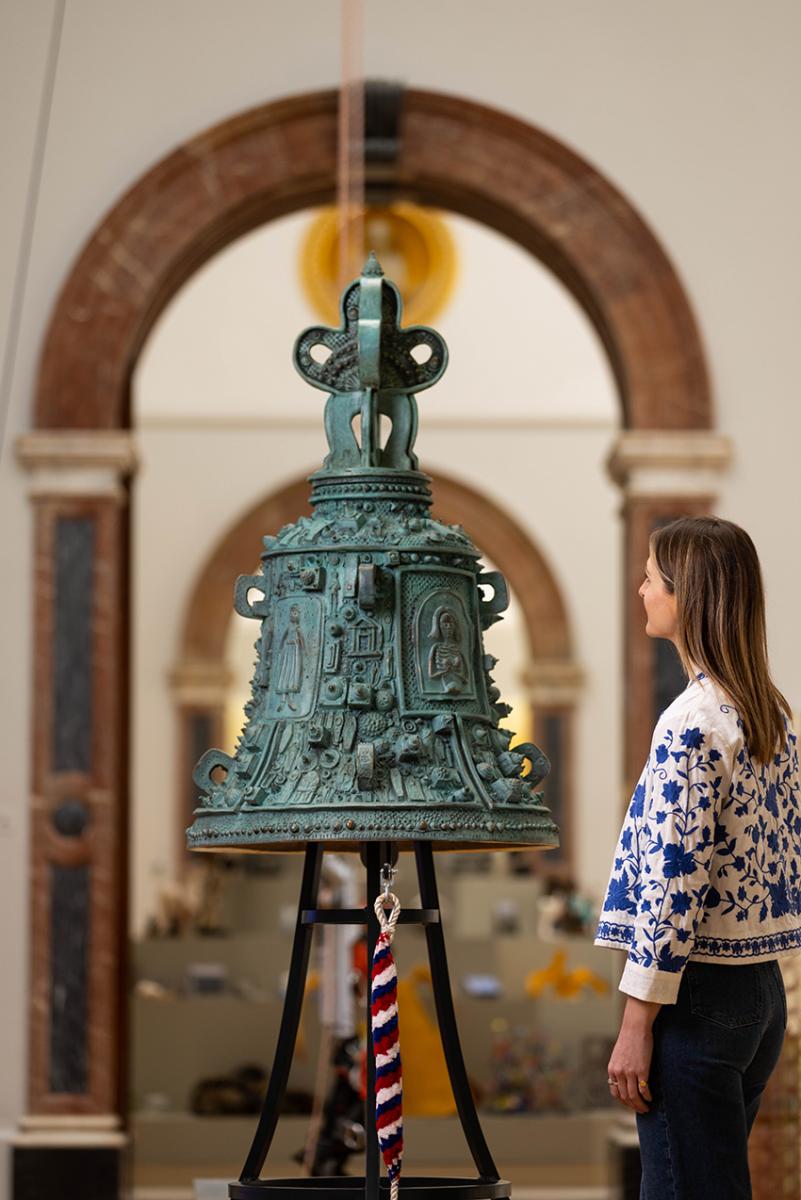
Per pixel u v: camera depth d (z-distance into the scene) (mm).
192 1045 14820
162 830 23484
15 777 11555
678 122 11922
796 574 11641
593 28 11977
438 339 4621
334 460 4586
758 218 11875
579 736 23750
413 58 11961
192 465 23734
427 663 4359
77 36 11914
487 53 11961
